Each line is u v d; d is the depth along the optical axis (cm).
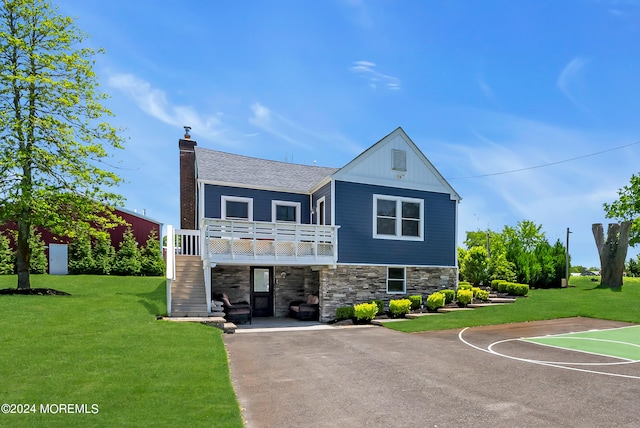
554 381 766
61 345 909
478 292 2014
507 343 1155
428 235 1948
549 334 1307
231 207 1878
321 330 1440
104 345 929
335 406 626
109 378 709
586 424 554
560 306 1852
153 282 2281
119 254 2762
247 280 1825
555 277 2609
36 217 1678
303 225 1681
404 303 1723
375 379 777
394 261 1853
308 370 845
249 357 966
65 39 1733
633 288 2295
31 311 1242
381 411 603
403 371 836
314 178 2180
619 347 1099
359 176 1809
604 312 1731
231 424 526
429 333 1341
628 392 698
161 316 1361
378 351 1041
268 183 1966
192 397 629
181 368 788
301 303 1830
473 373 822
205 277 1521
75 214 1800
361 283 1775
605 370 852
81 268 2636
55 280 2152
